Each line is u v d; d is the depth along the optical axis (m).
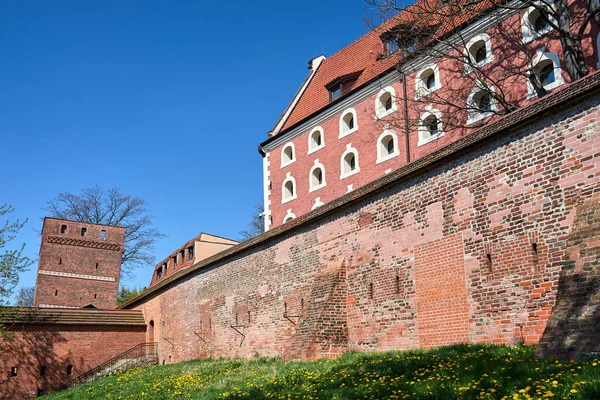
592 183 12.53
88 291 53.50
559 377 8.68
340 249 20.91
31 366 34.69
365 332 19.08
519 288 13.88
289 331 23.27
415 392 9.84
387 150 33.16
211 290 31.06
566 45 20.69
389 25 25.80
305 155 38.91
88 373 36.31
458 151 16.16
